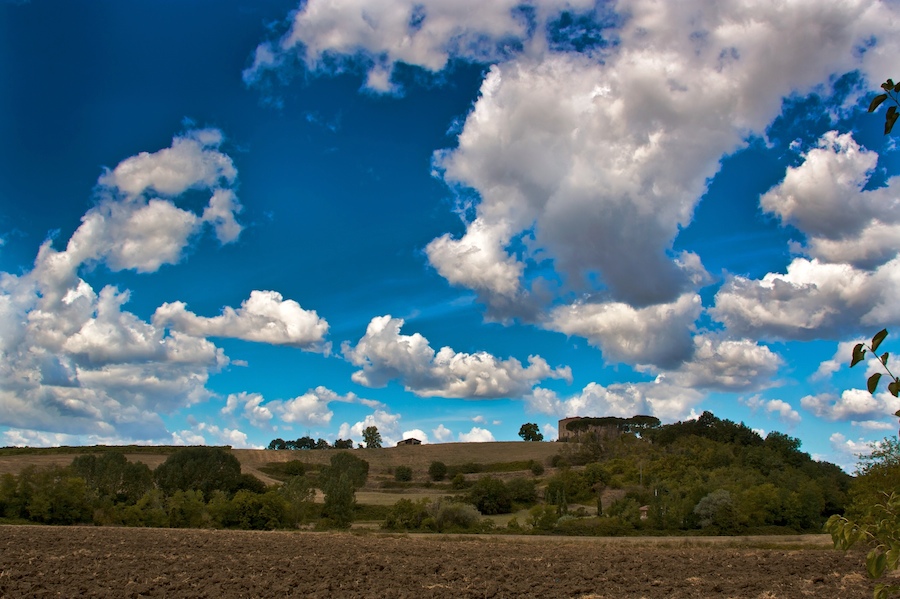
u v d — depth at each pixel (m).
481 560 49.25
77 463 100.12
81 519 82.00
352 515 92.56
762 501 94.06
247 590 35.53
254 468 164.62
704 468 142.12
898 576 40.09
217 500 86.88
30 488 81.44
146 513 81.94
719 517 89.06
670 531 89.00
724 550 59.41
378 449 193.75
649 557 52.16
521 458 181.25
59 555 46.22
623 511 96.56
